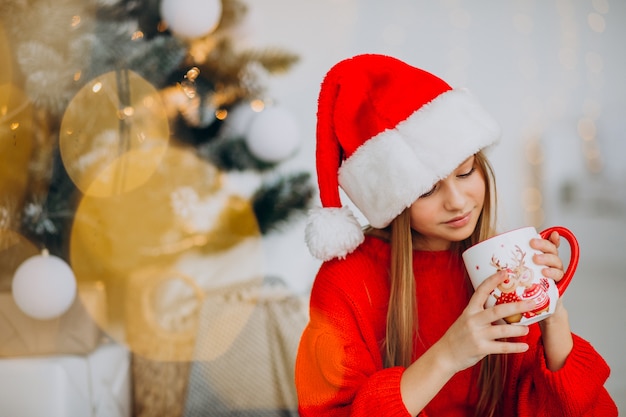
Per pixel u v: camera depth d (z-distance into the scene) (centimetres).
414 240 102
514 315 80
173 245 218
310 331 96
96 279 200
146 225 209
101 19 194
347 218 94
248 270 230
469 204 90
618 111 383
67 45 186
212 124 212
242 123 211
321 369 92
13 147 187
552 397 89
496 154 380
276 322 203
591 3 386
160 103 206
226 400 195
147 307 194
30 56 184
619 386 203
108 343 190
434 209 90
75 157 194
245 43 242
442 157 85
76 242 198
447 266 100
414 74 92
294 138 209
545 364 90
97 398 173
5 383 159
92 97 193
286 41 365
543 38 384
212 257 226
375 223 93
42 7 182
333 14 369
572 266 83
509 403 98
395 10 376
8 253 187
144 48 194
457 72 380
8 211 187
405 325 94
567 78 384
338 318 94
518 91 382
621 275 316
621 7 386
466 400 98
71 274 166
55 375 159
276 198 220
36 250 190
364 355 93
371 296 97
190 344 195
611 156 378
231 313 200
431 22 379
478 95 382
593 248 351
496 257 80
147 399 192
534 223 371
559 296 83
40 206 188
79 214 199
